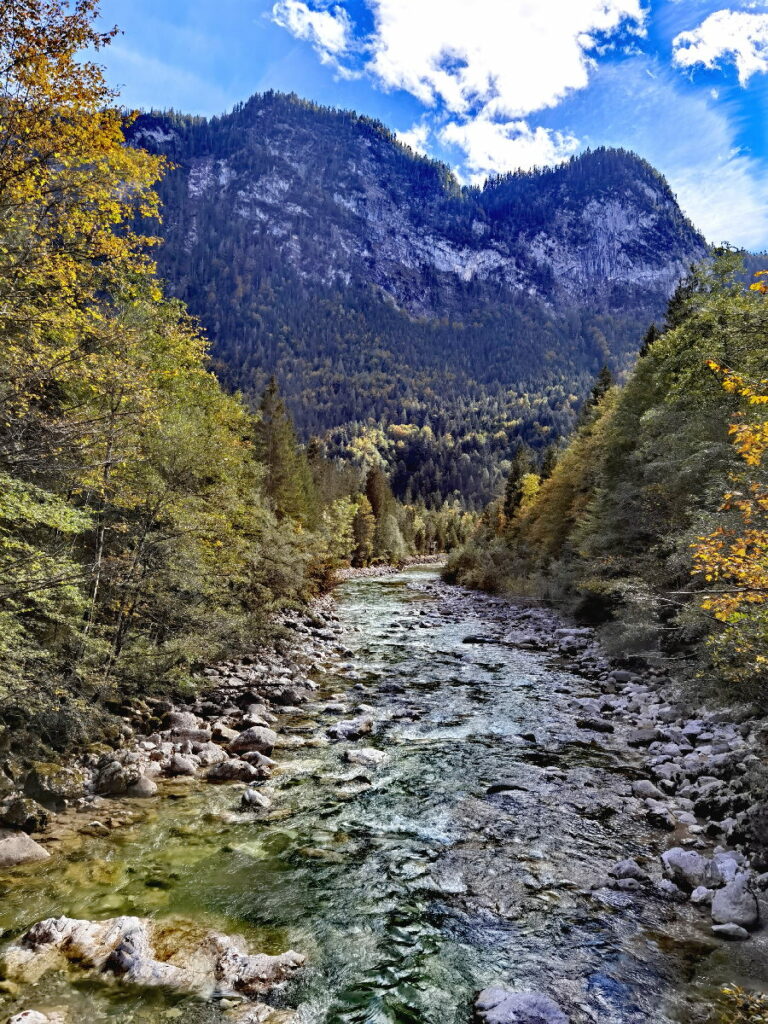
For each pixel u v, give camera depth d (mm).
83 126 8172
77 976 5062
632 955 5578
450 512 160250
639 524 23734
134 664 12844
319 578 40938
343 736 12016
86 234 9070
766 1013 4758
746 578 7141
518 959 5543
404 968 5414
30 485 8820
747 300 15945
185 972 5191
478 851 7598
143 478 12703
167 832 7922
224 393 28031
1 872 6727
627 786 9711
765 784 7902
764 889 6418
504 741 11906
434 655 21000
